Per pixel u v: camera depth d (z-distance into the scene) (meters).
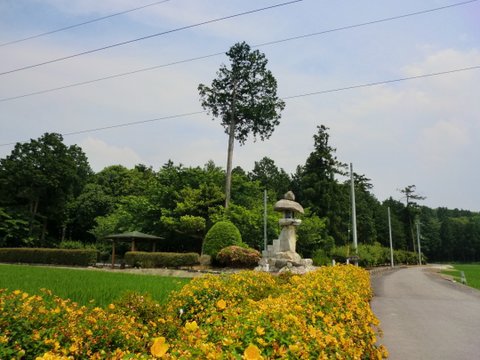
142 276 17.14
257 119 37.88
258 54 38.22
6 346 3.91
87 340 4.30
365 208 60.38
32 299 5.10
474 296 15.49
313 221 37.31
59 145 44.34
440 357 6.50
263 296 7.60
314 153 49.03
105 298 8.96
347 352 3.54
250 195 40.47
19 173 41.56
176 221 32.97
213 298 7.15
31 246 41.94
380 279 25.14
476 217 103.94
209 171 38.91
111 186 54.12
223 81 38.84
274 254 23.33
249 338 3.16
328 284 6.76
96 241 45.31
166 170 38.59
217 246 26.61
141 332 4.88
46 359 2.80
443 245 89.75
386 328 8.89
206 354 2.66
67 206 45.78
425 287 19.31
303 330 3.49
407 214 75.88
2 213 39.59
